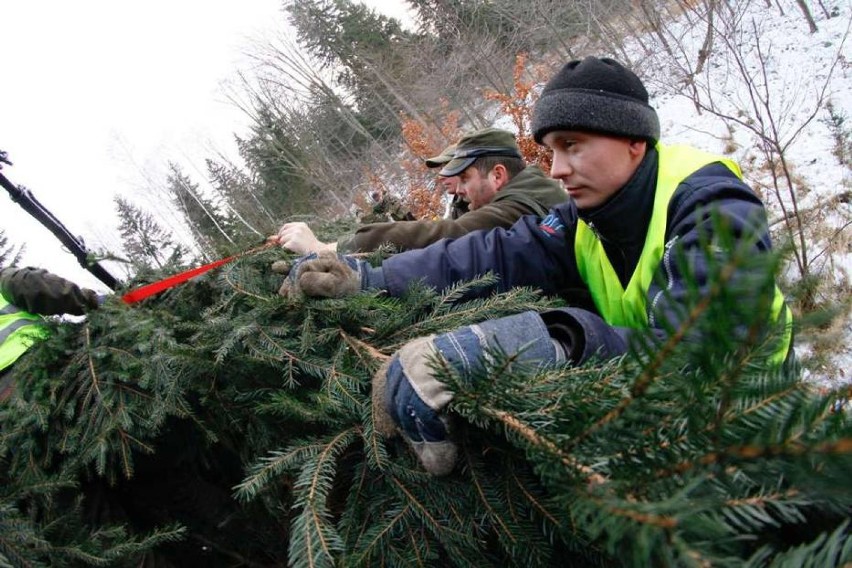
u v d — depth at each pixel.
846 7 10.27
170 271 1.85
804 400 0.51
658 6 13.56
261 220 18.05
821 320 0.49
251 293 1.48
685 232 1.05
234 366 1.38
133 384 1.58
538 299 1.47
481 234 1.61
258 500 1.58
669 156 1.23
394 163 16.86
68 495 1.61
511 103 7.75
